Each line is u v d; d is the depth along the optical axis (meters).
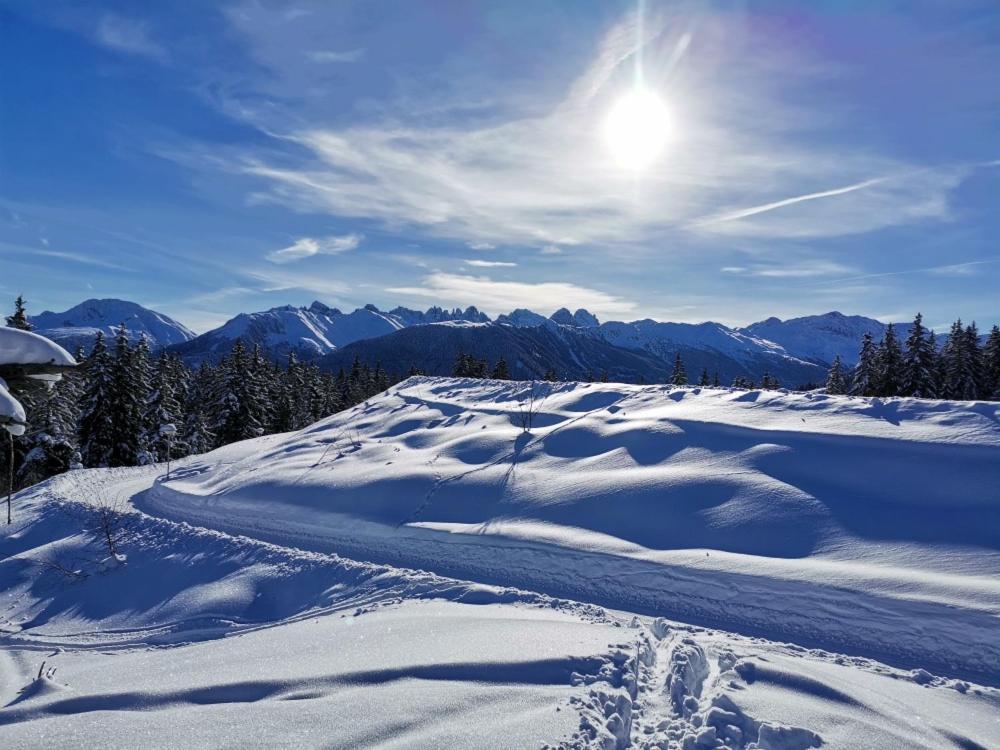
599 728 4.46
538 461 13.68
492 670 5.44
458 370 56.94
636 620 7.38
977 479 9.34
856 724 4.57
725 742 4.38
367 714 4.59
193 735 4.33
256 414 39.00
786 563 8.32
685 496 10.59
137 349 33.44
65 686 6.19
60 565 12.59
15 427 9.72
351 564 10.24
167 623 9.88
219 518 13.97
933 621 6.79
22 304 31.91
